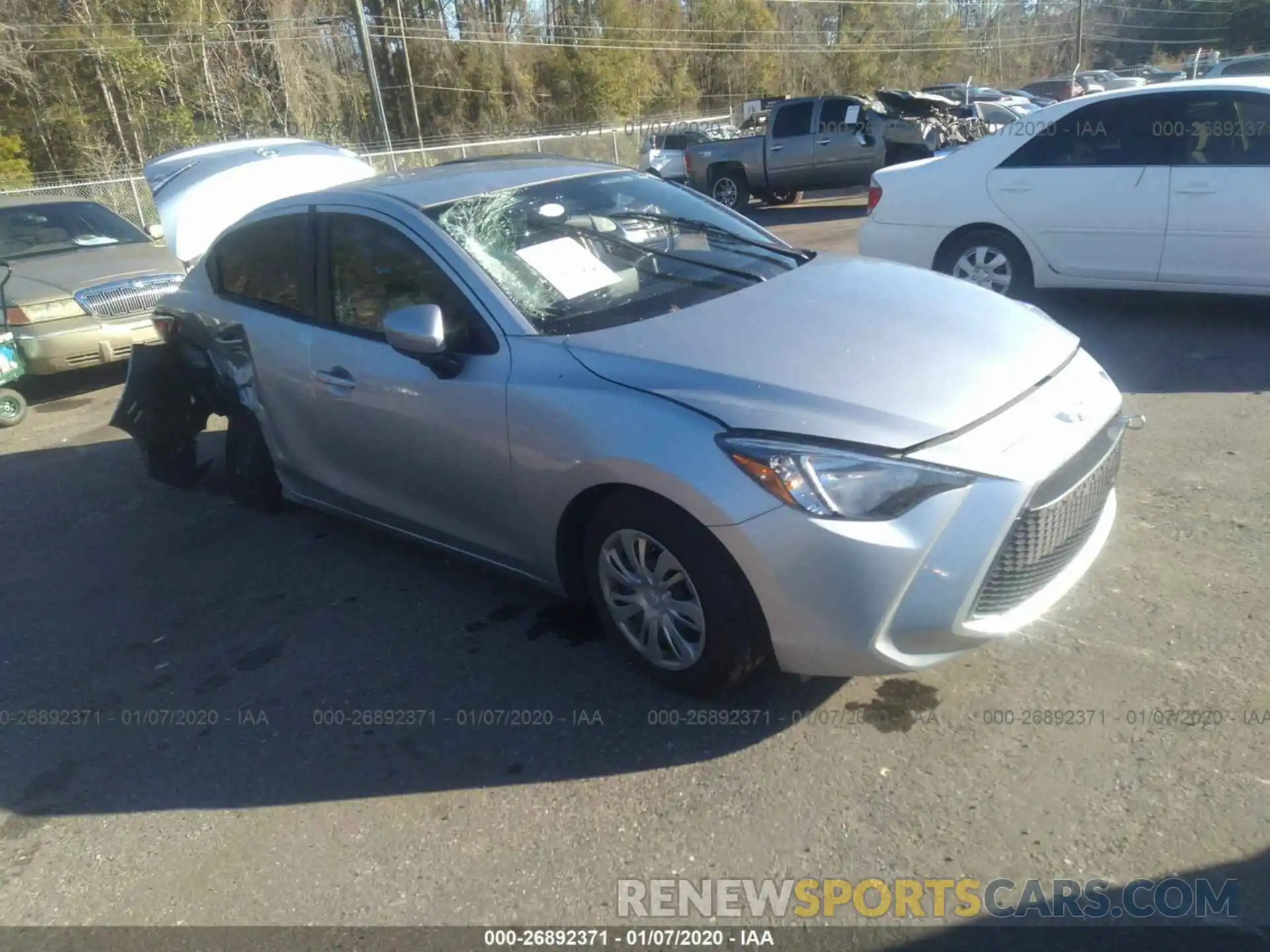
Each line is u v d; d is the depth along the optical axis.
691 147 17.47
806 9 60.19
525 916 2.61
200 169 7.20
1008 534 2.87
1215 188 6.25
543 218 4.04
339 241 4.22
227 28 32.12
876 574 2.79
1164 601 3.60
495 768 3.16
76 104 29.34
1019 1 73.69
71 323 7.66
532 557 3.64
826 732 3.14
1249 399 5.40
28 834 3.12
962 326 3.44
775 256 4.30
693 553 3.03
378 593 4.36
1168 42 70.62
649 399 3.11
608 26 47.78
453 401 3.61
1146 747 2.92
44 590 4.76
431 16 45.28
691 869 2.70
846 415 2.90
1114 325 6.98
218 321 4.87
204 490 5.82
